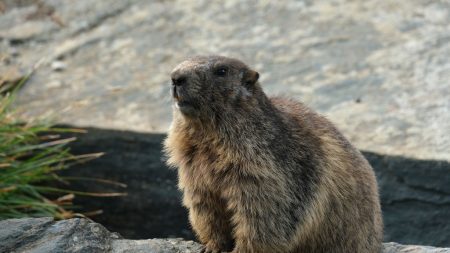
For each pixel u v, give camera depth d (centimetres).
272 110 1091
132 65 1942
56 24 2142
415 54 1848
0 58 1836
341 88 1756
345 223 1110
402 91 1725
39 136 1614
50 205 1415
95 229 1081
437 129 1582
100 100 1792
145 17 2138
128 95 1808
